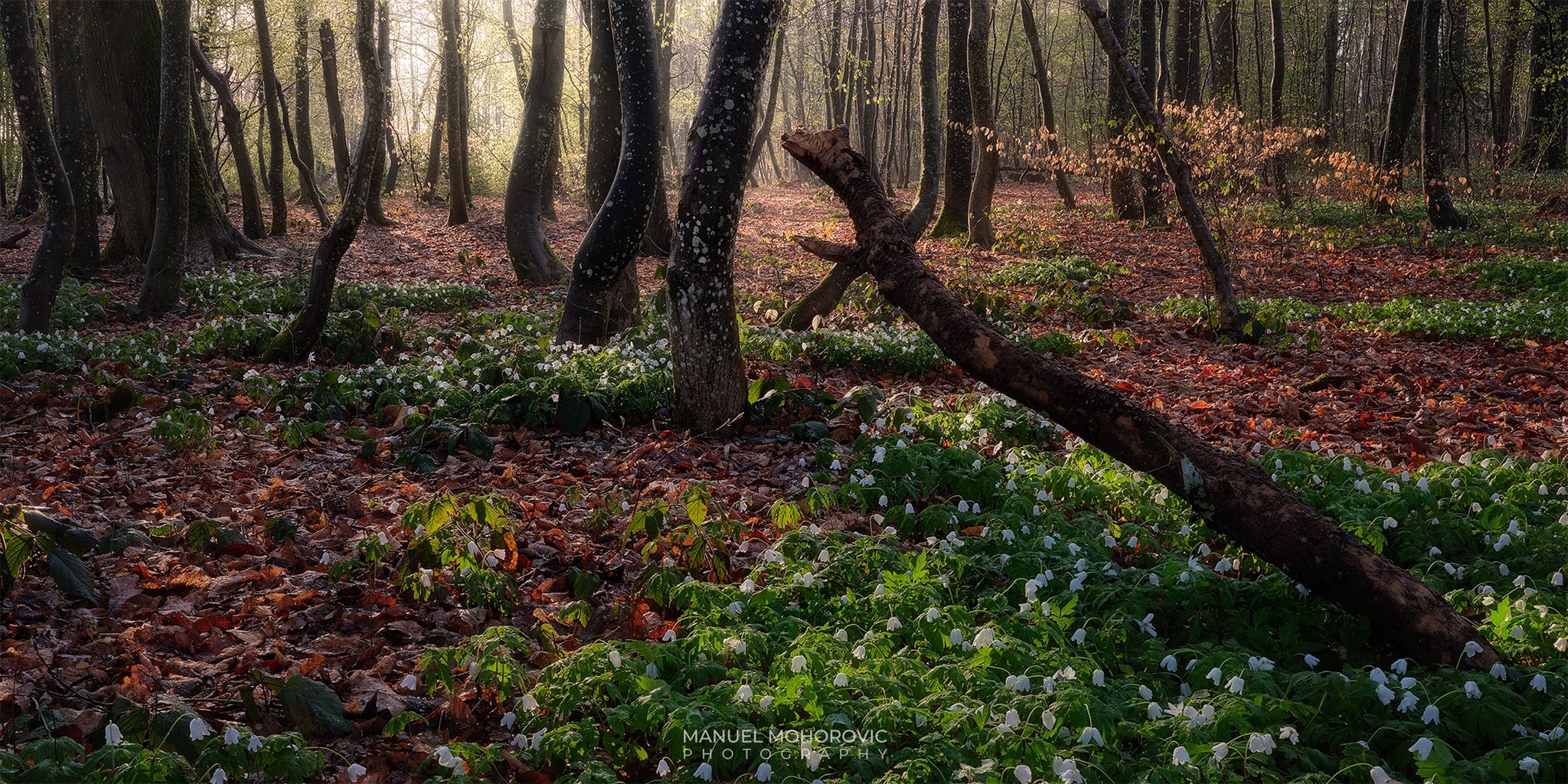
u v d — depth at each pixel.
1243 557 4.64
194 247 17.30
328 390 8.01
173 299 12.79
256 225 21.80
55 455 6.80
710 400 7.25
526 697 3.29
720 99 6.80
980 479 5.53
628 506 5.84
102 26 15.68
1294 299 14.26
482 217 28.91
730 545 5.21
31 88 10.02
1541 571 4.32
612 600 4.70
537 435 7.44
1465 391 8.88
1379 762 2.93
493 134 42.69
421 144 42.59
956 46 21.89
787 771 2.99
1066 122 48.22
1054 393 4.23
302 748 3.11
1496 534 4.68
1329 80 33.72
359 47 9.55
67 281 13.73
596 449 7.10
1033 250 19.52
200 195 17.59
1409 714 3.17
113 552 4.78
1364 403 8.55
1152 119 11.55
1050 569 4.35
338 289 13.62
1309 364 10.23
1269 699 3.19
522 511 5.84
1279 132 15.96
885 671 3.43
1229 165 15.49
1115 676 3.62
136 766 2.87
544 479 6.45
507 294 15.53
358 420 7.88
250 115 35.56
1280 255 17.81
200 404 7.91
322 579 4.91
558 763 3.35
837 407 7.64
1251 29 41.62
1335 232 20.70
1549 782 2.81
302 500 6.07
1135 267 17.75
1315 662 3.55
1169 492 5.10
